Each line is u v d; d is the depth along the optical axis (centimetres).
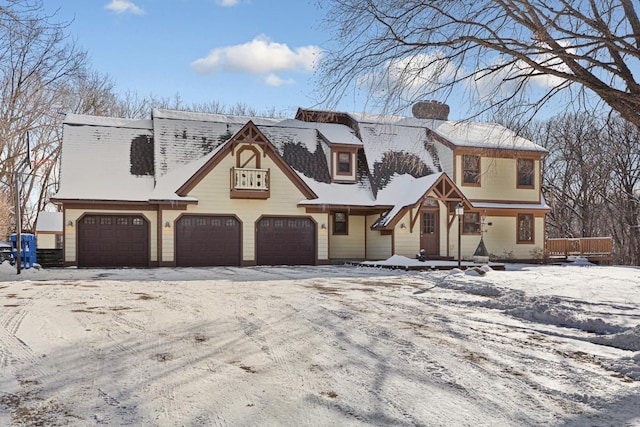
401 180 2542
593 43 650
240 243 2223
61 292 1150
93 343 625
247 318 809
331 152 2506
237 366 532
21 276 1619
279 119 2750
